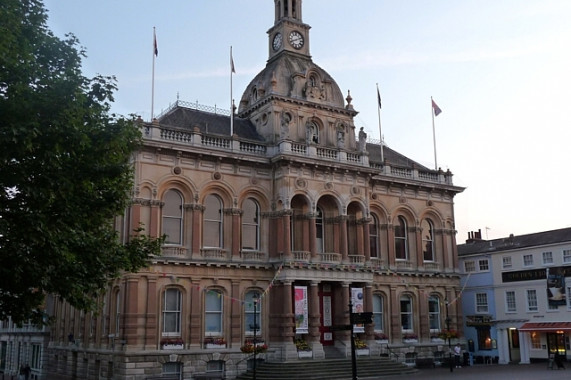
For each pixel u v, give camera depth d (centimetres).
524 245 6031
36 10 2348
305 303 4931
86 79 2342
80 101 2162
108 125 2380
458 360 5597
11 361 7800
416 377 4469
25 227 2042
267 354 4847
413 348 5622
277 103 5431
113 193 2436
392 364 4881
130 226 4519
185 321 4612
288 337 4775
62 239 2183
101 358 4734
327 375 4484
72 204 2269
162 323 4538
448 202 6253
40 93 2098
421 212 6047
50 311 6338
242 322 4838
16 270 2038
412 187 6016
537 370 4791
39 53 2328
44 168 2122
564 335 5597
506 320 6078
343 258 5181
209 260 4741
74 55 2381
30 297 2242
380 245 5756
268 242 5084
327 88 5762
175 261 4594
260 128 5572
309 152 5191
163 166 4712
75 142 2136
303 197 5162
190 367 4531
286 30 5931
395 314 5619
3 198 2080
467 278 6525
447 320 5622
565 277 5622
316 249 5178
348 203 5344
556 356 4941
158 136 4700
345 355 4981
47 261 2144
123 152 2475
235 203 4978
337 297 5209
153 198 4619
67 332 5725
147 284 4484
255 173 5125
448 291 6028
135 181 4575
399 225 5969
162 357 4434
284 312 4822
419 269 5881
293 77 5594
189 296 4662
